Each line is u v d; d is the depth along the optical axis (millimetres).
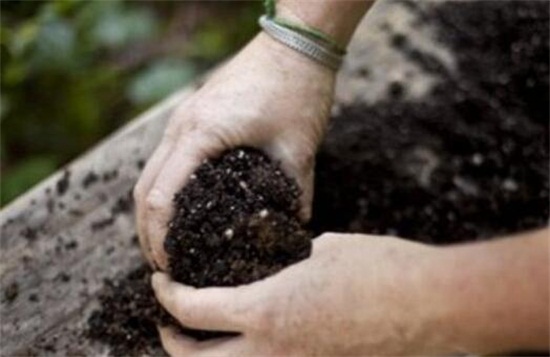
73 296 1034
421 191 1121
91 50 1507
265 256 922
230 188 935
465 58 1188
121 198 1088
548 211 1123
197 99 963
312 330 825
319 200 1102
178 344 942
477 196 1127
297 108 958
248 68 963
